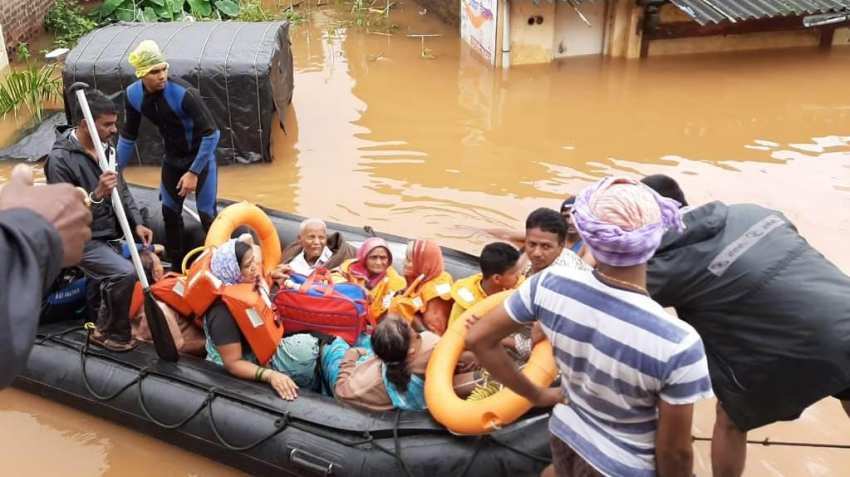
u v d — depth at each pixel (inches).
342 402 151.6
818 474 151.2
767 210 123.7
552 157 311.1
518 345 149.7
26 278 35.2
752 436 162.2
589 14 432.8
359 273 177.5
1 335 33.5
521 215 264.7
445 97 380.5
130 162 311.9
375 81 404.5
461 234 252.4
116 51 302.7
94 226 166.2
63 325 184.9
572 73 413.1
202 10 504.1
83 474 160.6
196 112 199.8
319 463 143.4
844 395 119.1
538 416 144.6
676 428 85.6
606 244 82.6
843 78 398.3
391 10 544.4
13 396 183.2
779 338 115.4
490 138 331.0
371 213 267.6
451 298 165.0
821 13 421.4
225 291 155.1
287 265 181.2
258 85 295.4
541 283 92.0
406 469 138.6
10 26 433.1
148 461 163.6
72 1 511.5
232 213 194.9
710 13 405.7
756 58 430.9
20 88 357.1
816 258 119.0
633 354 84.6
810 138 327.3
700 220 119.0
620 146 320.8
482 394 142.6
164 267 223.9
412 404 149.9
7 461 164.4
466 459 138.5
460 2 483.5
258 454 150.9
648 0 421.7
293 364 161.0
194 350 172.9
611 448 91.9
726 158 307.9
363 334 170.2
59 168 163.6
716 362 123.4
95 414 174.1
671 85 391.2
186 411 158.2
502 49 420.2
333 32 496.1
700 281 118.3
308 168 303.7
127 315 169.0
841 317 112.1
